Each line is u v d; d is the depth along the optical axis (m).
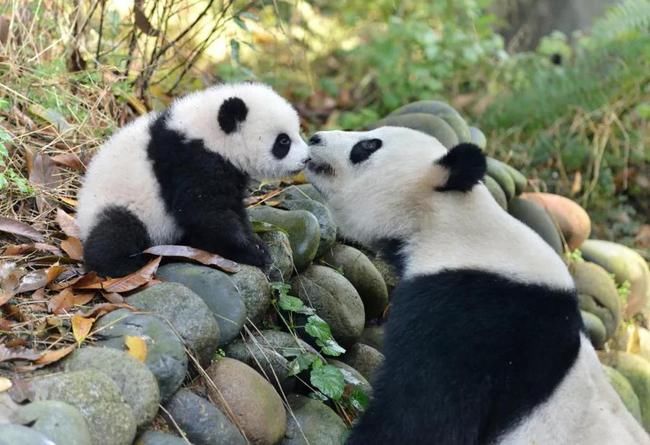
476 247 3.72
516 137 8.45
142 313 3.62
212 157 4.21
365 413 3.66
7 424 2.84
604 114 8.51
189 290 3.78
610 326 6.36
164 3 6.26
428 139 4.17
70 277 4.02
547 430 3.46
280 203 5.03
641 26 8.35
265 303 4.12
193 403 3.53
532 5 10.75
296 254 4.54
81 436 2.95
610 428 3.46
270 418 3.70
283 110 4.42
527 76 8.87
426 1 9.91
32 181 4.58
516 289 3.58
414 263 3.82
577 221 6.73
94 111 5.27
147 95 5.83
